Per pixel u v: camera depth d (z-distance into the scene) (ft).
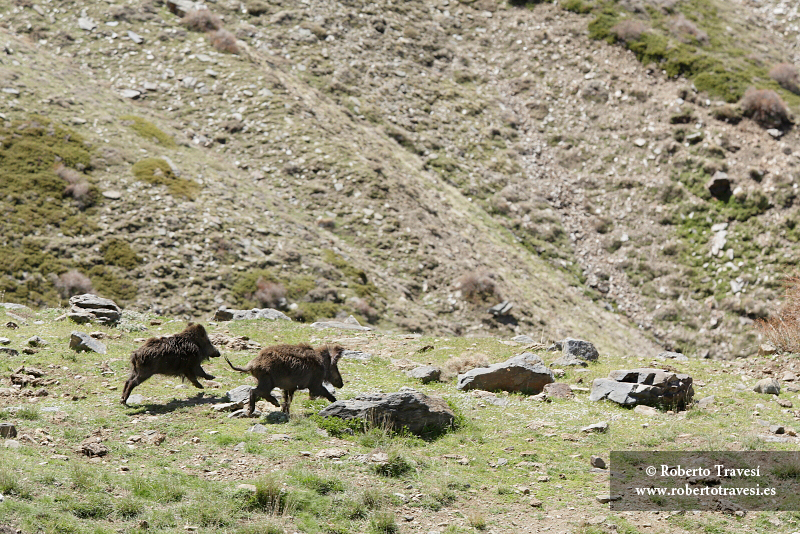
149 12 484.74
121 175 335.06
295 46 500.33
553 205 440.04
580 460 86.94
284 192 375.45
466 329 319.88
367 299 311.47
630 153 463.83
